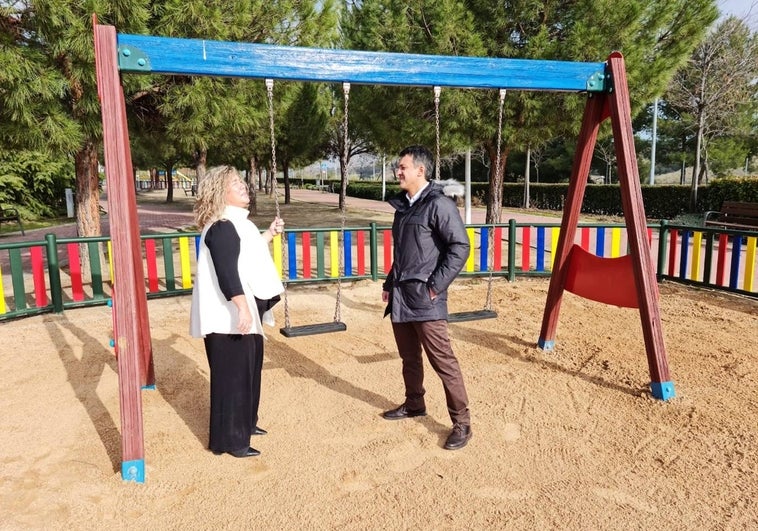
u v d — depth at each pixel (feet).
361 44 28.71
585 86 13.64
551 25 27.89
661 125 79.15
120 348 9.57
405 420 11.95
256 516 8.54
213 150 61.77
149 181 195.11
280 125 57.52
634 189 13.34
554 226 27.12
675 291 24.76
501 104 13.57
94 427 11.65
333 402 12.94
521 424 11.69
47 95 17.92
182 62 10.77
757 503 8.79
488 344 17.12
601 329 18.69
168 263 23.08
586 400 12.91
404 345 11.33
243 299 9.68
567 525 8.27
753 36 56.13
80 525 8.30
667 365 12.96
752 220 38.06
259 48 11.32
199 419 12.11
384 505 8.79
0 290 19.36
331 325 13.96
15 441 11.01
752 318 19.98
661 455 10.34
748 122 68.18
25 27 19.62
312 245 39.34
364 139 70.28
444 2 25.22
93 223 27.73
